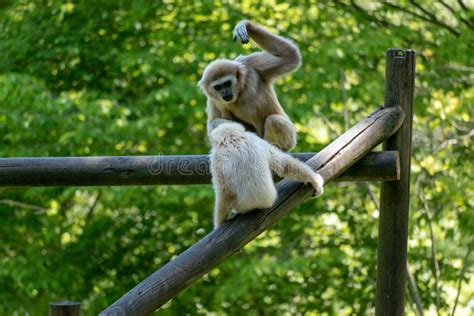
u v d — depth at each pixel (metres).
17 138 14.43
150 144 15.70
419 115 14.98
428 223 14.67
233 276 14.82
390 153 8.62
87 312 16.03
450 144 15.52
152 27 16.03
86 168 8.34
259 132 10.02
